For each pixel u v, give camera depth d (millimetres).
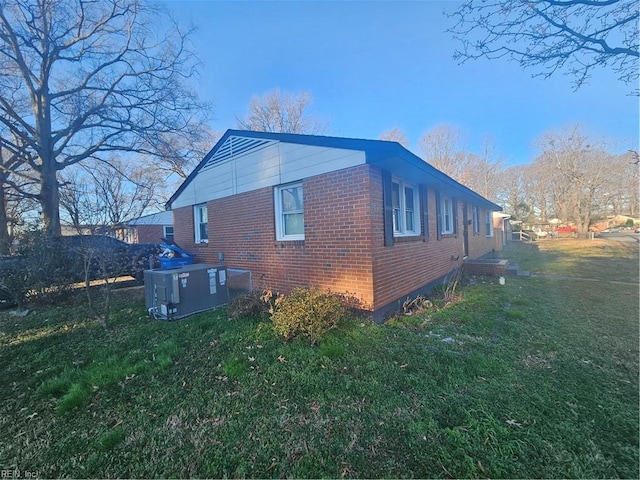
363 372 3027
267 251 6438
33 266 6195
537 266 10805
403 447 1996
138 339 4203
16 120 10812
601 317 4711
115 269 5602
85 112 11383
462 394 2580
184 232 9430
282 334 3879
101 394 2742
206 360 3430
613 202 36562
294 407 2479
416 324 4543
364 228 4605
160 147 12922
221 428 2238
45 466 1936
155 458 1968
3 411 2562
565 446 1941
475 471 1781
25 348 4027
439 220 7926
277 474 1812
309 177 5414
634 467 1771
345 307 4801
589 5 3871
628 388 2619
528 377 2850
